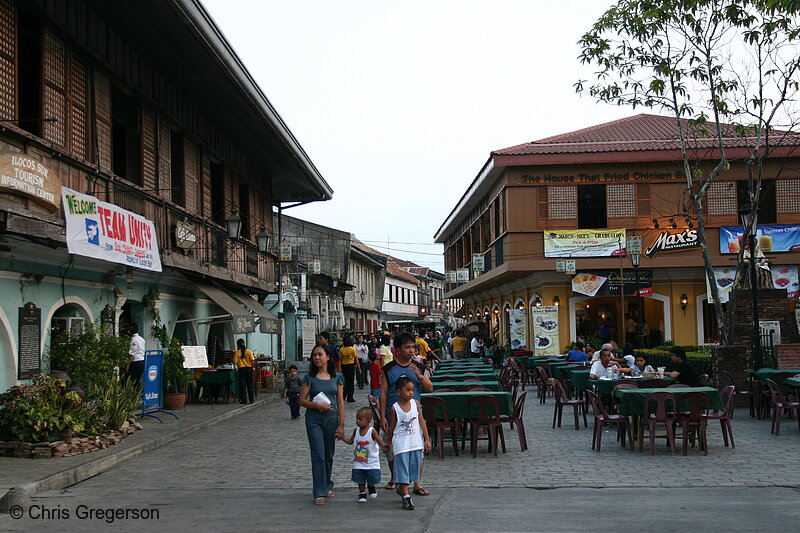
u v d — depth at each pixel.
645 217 29.77
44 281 13.00
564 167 29.94
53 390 11.51
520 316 31.55
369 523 7.28
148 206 16.53
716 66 19.45
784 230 29.28
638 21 19.08
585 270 29.67
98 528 7.25
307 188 32.12
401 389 8.10
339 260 46.66
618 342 34.38
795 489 8.73
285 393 17.38
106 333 14.96
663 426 14.61
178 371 17.80
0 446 10.85
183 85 19.06
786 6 16.52
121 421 12.95
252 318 19.72
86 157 14.02
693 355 21.78
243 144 25.08
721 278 29.44
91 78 14.31
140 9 14.42
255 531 7.00
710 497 8.30
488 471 10.12
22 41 12.36
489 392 11.82
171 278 18.73
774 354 18.91
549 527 7.00
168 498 8.70
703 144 29.62
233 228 20.72
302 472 10.39
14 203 10.32
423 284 93.44
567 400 14.64
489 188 34.72
